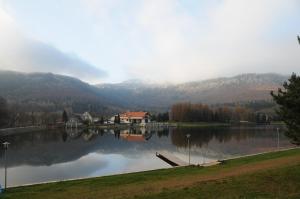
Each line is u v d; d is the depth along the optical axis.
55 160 72.75
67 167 63.53
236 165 49.00
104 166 64.62
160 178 41.00
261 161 50.31
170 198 24.89
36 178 52.59
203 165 53.06
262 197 23.55
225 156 74.88
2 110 172.50
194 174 42.44
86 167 63.56
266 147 91.00
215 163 54.47
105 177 43.44
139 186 33.88
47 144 106.12
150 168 61.06
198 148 91.25
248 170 38.28
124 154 82.56
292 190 25.33
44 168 62.28
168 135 141.50
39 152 85.81
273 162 45.28
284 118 26.44
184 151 85.31
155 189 29.59
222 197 24.22
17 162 69.25
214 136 131.12
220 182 29.36
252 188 26.47
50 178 52.59
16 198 30.73
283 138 118.69
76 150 91.00
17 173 56.91
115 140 121.12
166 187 30.17
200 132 155.75
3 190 35.28
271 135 133.50
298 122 25.73
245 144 99.81
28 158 75.00
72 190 34.34
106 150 91.12
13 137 131.62
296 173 30.36
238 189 26.39
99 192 31.95
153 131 170.75
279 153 61.50
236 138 121.06
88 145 103.81
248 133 146.38
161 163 67.12
